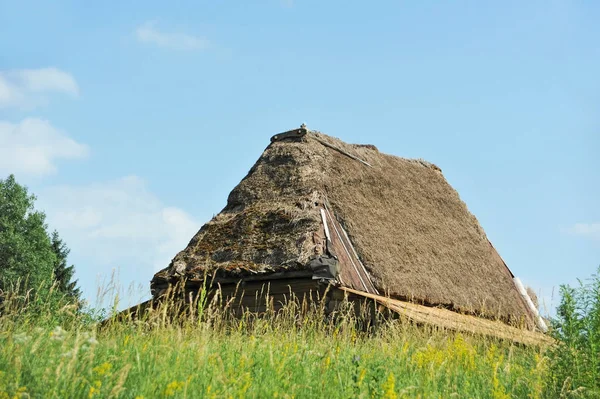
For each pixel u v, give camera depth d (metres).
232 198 17.11
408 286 16.09
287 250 14.34
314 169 16.95
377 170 19.47
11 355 5.67
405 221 18.62
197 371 6.07
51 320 7.85
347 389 6.23
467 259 19.84
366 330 13.04
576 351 7.75
